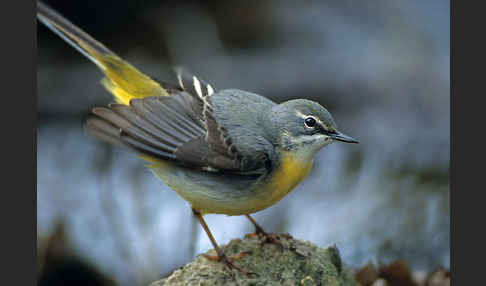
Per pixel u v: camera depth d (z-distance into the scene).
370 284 10.70
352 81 17.45
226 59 17.97
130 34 18.69
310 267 8.52
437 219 13.45
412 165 15.36
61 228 13.70
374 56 18.16
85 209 14.28
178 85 9.77
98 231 13.83
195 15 19.16
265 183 8.59
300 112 8.83
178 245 13.88
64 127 16.78
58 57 17.75
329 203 14.76
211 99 9.02
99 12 18.36
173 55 18.00
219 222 14.55
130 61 17.78
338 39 18.78
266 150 8.58
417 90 17.22
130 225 14.18
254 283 8.19
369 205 14.31
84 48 9.45
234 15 19.36
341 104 17.27
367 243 13.30
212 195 8.55
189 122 8.55
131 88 9.38
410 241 13.09
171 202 14.89
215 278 8.32
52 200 14.43
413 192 14.53
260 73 17.36
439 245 12.81
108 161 16.03
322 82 17.33
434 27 18.95
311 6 19.80
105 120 7.70
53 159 15.84
